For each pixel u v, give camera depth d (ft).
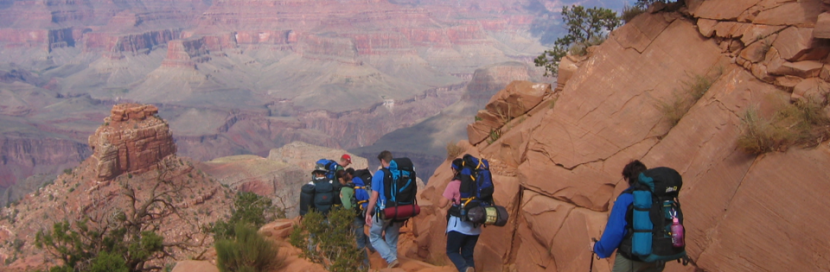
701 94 28.25
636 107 30.66
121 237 41.93
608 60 33.32
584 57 40.63
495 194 34.78
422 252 40.50
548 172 31.86
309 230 29.22
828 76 22.57
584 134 31.71
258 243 27.55
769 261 19.95
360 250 30.66
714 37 29.60
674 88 29.81
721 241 21.77
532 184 32.37
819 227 18.97
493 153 40.01
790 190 20.38
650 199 18.84
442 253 37.37
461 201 26.71
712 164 24.40
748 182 21.91
